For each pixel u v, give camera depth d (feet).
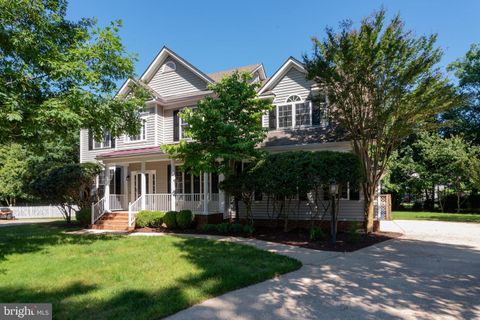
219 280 19.42
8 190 91.04
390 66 36.04
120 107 36.68
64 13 35.70
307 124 51.80
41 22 30.91
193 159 40.98
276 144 49.26
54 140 36.88
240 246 31.99
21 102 28.14
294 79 53.57
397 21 36.52
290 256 27.99
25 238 39.63
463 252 29.78
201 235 42.01
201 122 40.19
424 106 36.04
